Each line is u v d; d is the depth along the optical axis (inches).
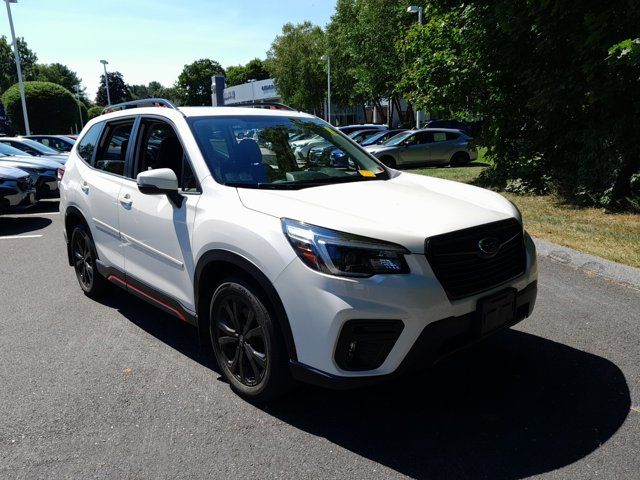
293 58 1904.5
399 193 130.6
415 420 115.2
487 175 464.4
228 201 123.1
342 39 1512.1
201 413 118.7
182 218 133.0
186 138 141.1
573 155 371.6
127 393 127.7
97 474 98.0
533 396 123.8
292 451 104.7
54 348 154.1
